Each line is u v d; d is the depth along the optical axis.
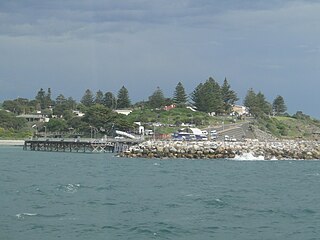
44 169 82.69
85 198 47.91
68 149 152.12
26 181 63.00
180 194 51.12
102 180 64.56
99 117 187.50
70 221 36.97
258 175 73.88
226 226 36.03
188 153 114.19
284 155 116.19
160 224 36.09
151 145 117.94
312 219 38.97
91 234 33.16
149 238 32.34
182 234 33.47
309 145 122.50
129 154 117.62
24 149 155.88
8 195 49.50
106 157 118.00
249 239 32.56
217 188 56.78
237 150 115.19
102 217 38.47
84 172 76.81
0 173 74.44
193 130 179.25
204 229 34.97
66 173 75.06
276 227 36.00
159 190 54.28
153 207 42.97
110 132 186.50
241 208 43.22
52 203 44.81
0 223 36.12
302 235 33.75
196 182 62.84
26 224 35.91
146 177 68.81
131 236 32.75
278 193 53.25
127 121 187.25
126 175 71.81
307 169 86.56
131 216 38.97
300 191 55.22
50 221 36.94
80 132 192.25
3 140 193.12
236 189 56.12
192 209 42.28
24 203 44.69
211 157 113.31
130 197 48.75
